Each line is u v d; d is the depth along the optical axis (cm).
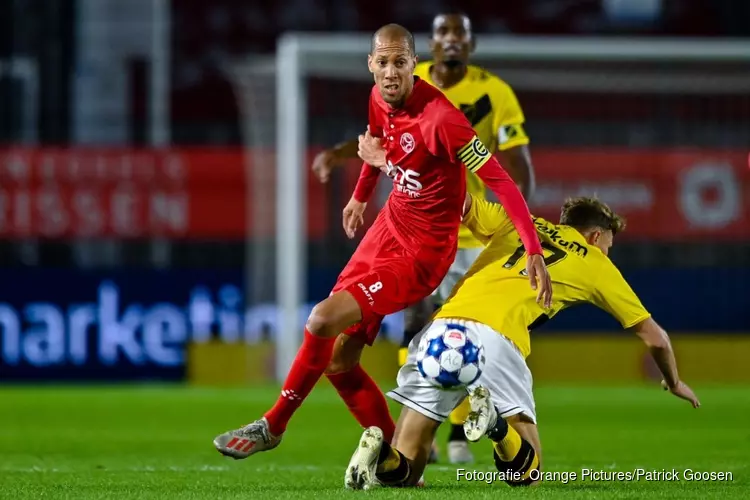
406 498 1530
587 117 6072
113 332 5438
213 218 5603
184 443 2953
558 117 6059
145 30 6312
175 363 5447
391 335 5288
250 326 5478
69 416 3809
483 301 1716
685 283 5525
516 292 1730
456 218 1805
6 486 1859
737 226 5491
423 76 2531
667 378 1781
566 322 5584
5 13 6225
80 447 2841
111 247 5950
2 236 5544
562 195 5488
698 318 5534
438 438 3100
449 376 1667
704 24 6712
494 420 1631
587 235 1825
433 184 1772
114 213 5588
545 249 1767
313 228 5491
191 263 5956
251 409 4075
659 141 5978
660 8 6725
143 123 6291
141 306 5456
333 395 4825
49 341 5416
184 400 4459
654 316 5512
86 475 2100
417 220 1795
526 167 2502
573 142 5900
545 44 4634
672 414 3875
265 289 5459
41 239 5731
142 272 5462
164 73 6325
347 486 1619
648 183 5494
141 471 2195
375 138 1848
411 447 1714
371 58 1742
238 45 6706
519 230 1666
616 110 6062
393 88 1719
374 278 1773
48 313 5419
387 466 1669
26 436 3144
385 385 5053
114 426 3462
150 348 5450
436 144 1730
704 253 5775
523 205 1677
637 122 6053
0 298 5400
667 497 1602
